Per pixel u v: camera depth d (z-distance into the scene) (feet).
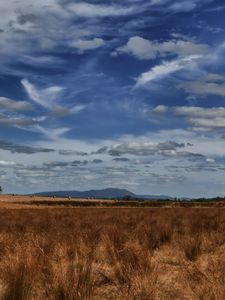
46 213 133.80
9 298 24.11
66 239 44.50
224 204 265.13
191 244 40.96
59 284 23.95
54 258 34.58
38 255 31.04
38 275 26.99
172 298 25.58
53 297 23.76
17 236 52.13
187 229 61.98
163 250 44.65
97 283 28.43
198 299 24.26
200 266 33.50
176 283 29.14
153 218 91.71
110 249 36.47
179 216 101.55
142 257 32.01
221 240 48.65
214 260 34.14
